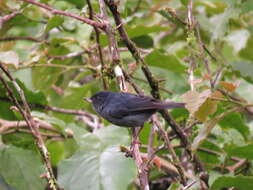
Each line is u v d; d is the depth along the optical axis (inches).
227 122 445.7
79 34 504.1
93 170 371.2
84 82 574.2
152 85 396.8
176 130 400.2
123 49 473.7
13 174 382.6
